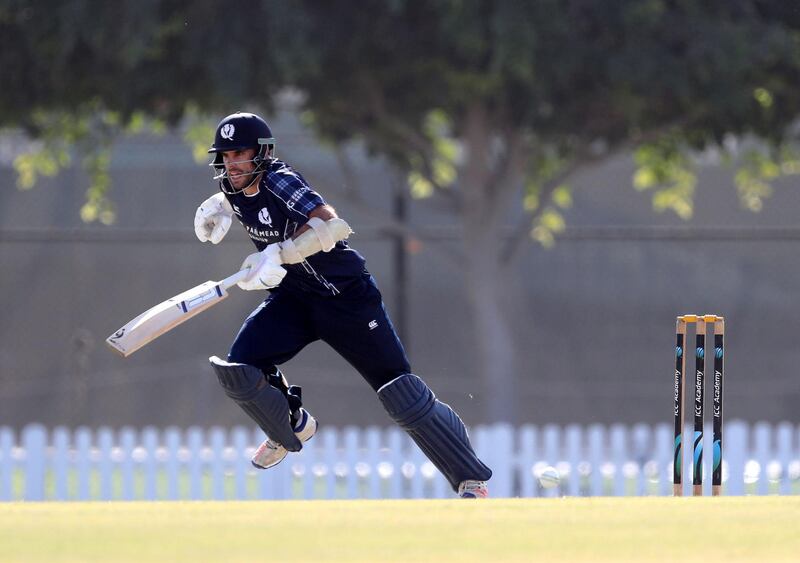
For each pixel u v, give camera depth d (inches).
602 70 1829.5
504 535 548.7
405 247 2201.0
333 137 2183.8
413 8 1841.8
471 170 2133.4
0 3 1801.2
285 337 829.2
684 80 1815.9
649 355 3321.9
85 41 1833.2
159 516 606.2
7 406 3235.7
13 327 3267.7
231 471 1737.2
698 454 878.4
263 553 502.3
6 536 538.6
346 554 502.6
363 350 836.0
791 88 1994.3
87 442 1658.5
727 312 3344.0
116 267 3297.2
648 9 1769.2
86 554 496.4
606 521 590.6
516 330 3329.2
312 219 777.6
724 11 1850.4
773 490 1653.5
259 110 2106.3
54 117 2207.2
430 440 858.1
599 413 3294.8
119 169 3385.8
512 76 1913.1
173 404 3198.8
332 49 1830.7
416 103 2014.0
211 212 860.0
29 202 3363.7
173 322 794.2
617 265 3363.7
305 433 855.1
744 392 3307.1
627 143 2111.2
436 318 3280.0
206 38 1791.3
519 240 2190.0
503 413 2135.8
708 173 3449.8
